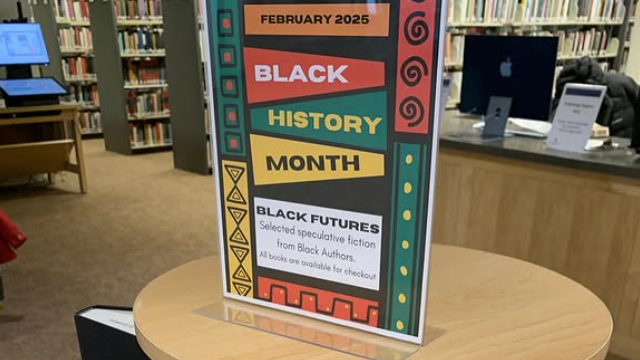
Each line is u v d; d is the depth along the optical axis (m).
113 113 6.45
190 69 5.29
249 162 0.96
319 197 0.91
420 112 0.80
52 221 4.16
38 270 3.28
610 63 6.40
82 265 3.36
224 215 1.01
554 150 2.52
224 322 0.97
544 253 2.60
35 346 2.47
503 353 0.87
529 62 2.68
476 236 2.85
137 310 1.01
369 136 0.84
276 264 0.99
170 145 6.85
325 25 0.83
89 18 6.49
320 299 0.96
